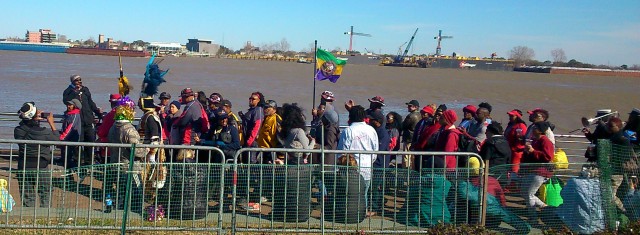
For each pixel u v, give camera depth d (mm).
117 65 96312
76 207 8750
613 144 9641
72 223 8852
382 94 53125
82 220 8883
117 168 9055
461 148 10555
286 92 50625
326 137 11695
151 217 9180
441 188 9383
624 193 9578
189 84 56125
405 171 9438
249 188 9102
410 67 198500
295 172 9219
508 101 53188
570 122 36500
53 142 8664
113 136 9977
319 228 9242
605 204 9438
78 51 176250
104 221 8922
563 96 64875
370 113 11906
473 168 9391
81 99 12766
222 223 9125
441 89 66125
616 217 9469
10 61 91312
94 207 9289
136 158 9852
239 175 9242
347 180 9273
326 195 9344
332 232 9109
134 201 9234
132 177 8977
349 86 63469
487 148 10172
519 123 11188
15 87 41281
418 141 11141
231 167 9172
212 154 10805
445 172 9422
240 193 9273
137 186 9203
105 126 11203
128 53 166500
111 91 42188
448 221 9391
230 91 49344
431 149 10742
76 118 12273
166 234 8883
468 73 151125
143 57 166500
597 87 96312
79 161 8992
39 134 10227
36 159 10125
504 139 10250
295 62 194375
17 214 8961
